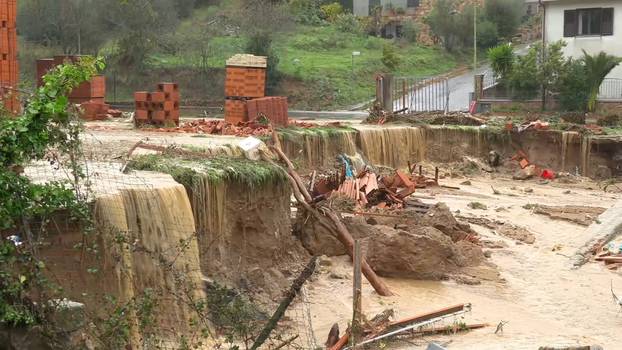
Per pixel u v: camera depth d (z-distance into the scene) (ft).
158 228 52.65
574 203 109.81
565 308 66.18
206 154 74.23
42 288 40.01
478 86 180.65
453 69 238.89
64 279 44.93
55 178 49.19
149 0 209.77
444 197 109.19
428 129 135.95
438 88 205.67
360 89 211.82
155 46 207.51
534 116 156.76
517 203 107.14
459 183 123.13
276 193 71.67
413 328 56.49
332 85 209.15
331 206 76.79
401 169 128.88
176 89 105.40
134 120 104.73
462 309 60.13
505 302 67.15
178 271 50.65
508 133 138.21
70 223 44.96
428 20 256.52
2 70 65.31
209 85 202.28
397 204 88.02
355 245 53.83
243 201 67.31
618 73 181.37
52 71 43.60
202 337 45.98
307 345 51.39
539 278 74.02
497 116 164.14
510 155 137.90
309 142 108.06
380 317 56.18
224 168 66.69
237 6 239.30
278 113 112.27
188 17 239.30
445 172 129.29
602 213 98.27
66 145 44.11
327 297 65.00
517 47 253.03
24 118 41.57
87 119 113.50
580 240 86.69
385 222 79.20
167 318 48.96
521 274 74.95
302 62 221.05
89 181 47.91
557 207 103.14
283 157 78.79
